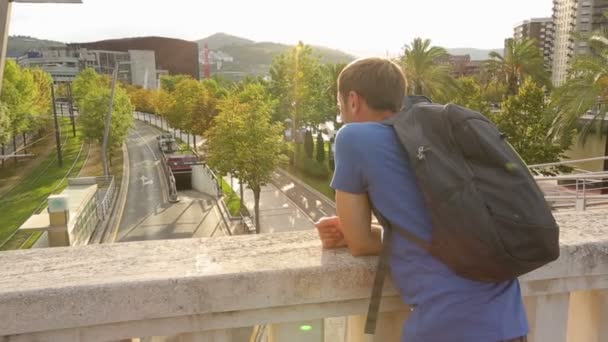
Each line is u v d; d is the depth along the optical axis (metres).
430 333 1.44
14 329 1.42
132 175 59.34
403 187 1.45
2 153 63.31
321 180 54.38
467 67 127.62
